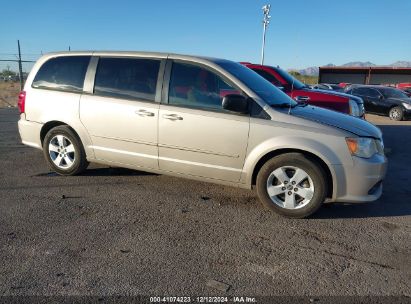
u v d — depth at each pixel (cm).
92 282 315
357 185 445
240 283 321
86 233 404
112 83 542
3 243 377
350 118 499
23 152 759
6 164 664
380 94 1845
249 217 461
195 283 318
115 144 541
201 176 500
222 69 486
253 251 377
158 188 552
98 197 512
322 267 351
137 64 532
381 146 477
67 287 307
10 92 2527
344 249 388
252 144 462
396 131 1338
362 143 445
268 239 404
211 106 481
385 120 1777
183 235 407
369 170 444
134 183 570
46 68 594
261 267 347
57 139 588
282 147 450
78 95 559
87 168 637
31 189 537
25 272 327
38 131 596
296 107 507
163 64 516
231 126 467
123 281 318
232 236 409
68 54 584
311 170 444
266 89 512
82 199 503
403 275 341
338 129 447
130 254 362
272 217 462
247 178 475
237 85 476
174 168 511
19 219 436
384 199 543
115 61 548
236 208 488
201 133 480
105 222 434
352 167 441
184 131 489
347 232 428
